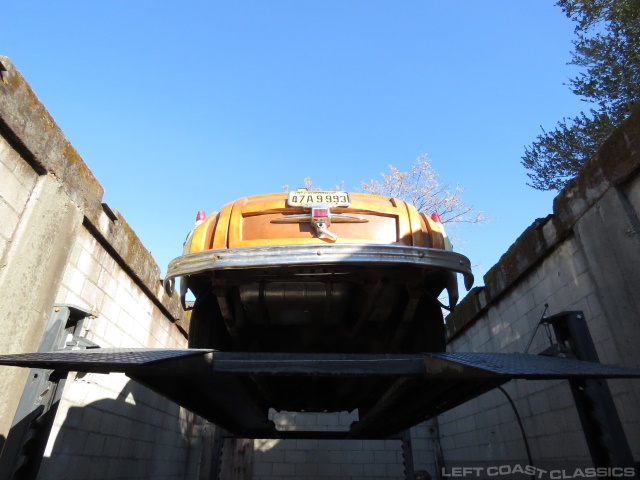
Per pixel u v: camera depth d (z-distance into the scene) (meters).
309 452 7.76
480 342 6.21
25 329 3.11
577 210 3.96
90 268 4.26
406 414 3.59
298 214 2.95
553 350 2.38
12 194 3.12
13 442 2.10
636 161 3.27
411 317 3.07
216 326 3.41
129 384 5.15
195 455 7.32
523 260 4.90
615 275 3.49
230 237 2.90
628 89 9.02
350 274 2.83
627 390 3.40
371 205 3.01
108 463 4.62
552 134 10.48
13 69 3.01
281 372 2.23
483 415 6.10
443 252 2.81
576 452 4.04
